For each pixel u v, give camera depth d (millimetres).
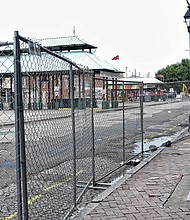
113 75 43656
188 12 16234
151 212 5645
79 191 6707
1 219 5406
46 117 4656
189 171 8414
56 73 4996
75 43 41094
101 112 9750
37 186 5742
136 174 8172
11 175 7445
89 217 5449
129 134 15156
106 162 9664
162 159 10016
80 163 8188
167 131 18484
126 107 12250
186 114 30766
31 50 3756
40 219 5020
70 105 5750
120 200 6258
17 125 3691
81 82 6723
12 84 3812
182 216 5453
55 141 5285
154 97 42062
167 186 7109
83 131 7254
